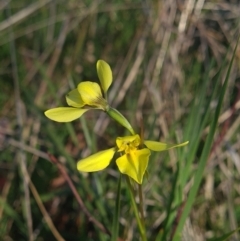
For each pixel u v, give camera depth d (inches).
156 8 7.8
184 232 4.8
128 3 8.3
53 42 7.9
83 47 8.0
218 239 3.9
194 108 4.9
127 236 5.3
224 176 6.1
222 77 6.9
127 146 3.4
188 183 5.7
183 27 7.4
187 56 7.5
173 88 7.0
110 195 5.8
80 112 3.5
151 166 5.7
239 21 6.7
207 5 7.6
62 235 5.9
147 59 7.4
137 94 7.0
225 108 6.6
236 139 6.6
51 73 7.5
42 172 6.4
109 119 6.8
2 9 8.4
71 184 4.8
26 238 5.8
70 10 8.1
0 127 6.7
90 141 5.7
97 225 4.7
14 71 6.9
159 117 6.4
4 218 5.9
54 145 6.3
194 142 4.5
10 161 6.6
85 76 7.7
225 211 5.9
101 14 8.3
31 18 8.4
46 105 7.2
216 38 7.5
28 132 6.6
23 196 5.9
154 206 5.8
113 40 8.0
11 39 7.5
